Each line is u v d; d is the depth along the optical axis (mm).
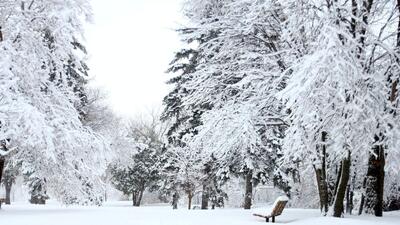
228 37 17984
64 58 18000
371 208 15086
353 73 11914
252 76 16719
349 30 13227
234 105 17375
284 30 14891
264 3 15828
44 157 16594
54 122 15820
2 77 14164
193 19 20094
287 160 16656
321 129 13469
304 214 15805
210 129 17297
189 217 13336
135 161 40188
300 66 12898
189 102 19516
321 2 13961
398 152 12609
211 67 18484
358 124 12383
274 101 16859
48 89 17312
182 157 28359
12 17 15531
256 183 24516
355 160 16312
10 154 17234
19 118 13727
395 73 14266
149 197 49156
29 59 15555
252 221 12703
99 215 13570
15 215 13477
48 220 11656
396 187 20734
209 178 27062
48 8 16500
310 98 12328
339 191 13602
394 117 13930
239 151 20172
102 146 17375
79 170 17406
